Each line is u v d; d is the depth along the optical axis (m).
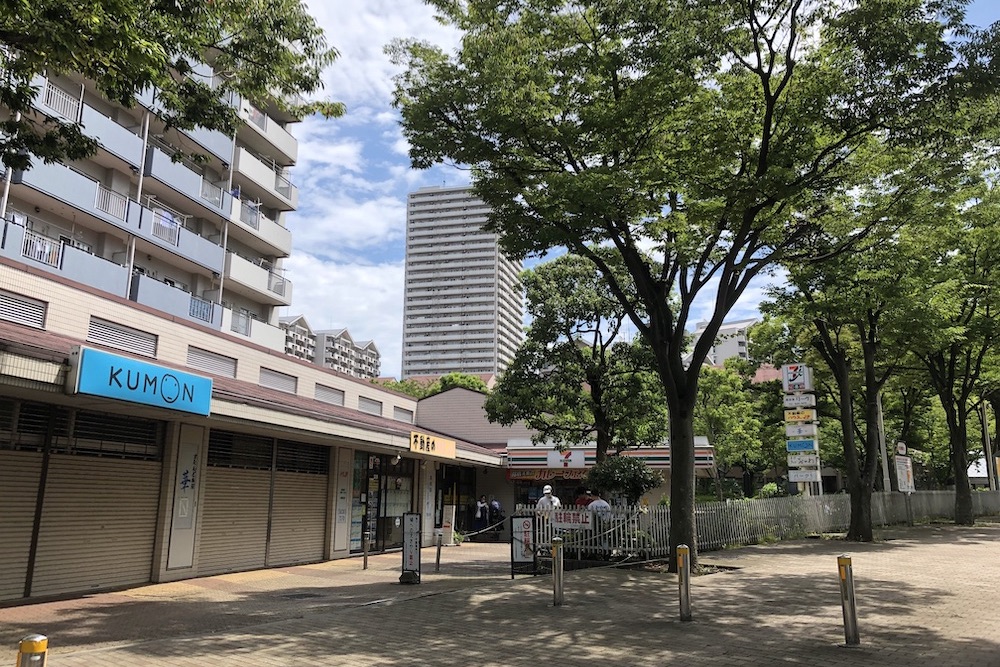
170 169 28.52
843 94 10.59
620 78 12.05
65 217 24.78
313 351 127.50
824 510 22.55
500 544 24.84
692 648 7.08
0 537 10.36
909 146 11.28
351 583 13.43
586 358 21.19
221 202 31.80
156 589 12.20
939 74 9.98
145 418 12.95
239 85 10.13
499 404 21.11
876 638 7.37
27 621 8.95
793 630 7.85
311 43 10.16
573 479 28.98
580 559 14.64
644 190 12.38
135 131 27.73
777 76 11.77
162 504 13.18
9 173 21.64
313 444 18.03
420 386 66.06
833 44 10.84
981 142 12.59
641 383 20.58
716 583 11.42
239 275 32.88
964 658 6.50
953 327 20.03
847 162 12.77
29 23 6.95
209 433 14.46
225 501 14.86
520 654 6.93
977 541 19.12
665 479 27.58
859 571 12.71
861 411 33.38
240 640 7.56
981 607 9.16
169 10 8.61
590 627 8.20
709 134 11.47
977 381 30.31
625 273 19.70
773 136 11.60
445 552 21.25
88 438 11.84
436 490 24.66
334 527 18.44
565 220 12.19
